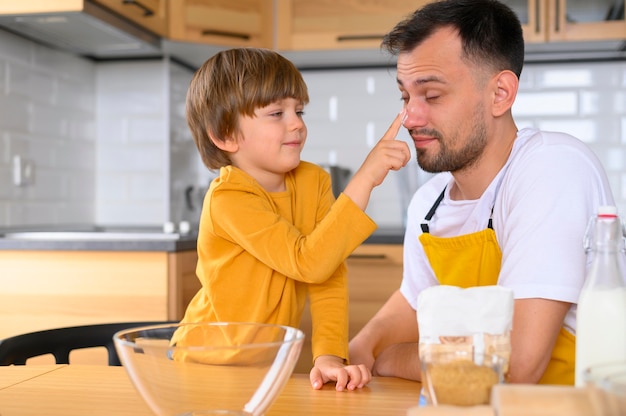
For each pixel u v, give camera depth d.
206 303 1.28
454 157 1.20
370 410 0.88
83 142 3.41
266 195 1.29
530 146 1.18
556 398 0.60
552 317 1.00
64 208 3.23
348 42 3.16
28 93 2.97
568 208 1.06
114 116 3.52
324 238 1.11
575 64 3.31
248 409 0.71
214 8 3.15
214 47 3.26
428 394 0.70
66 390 0.97
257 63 1.32
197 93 1.37
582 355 0.73
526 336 0.99
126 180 3.50
